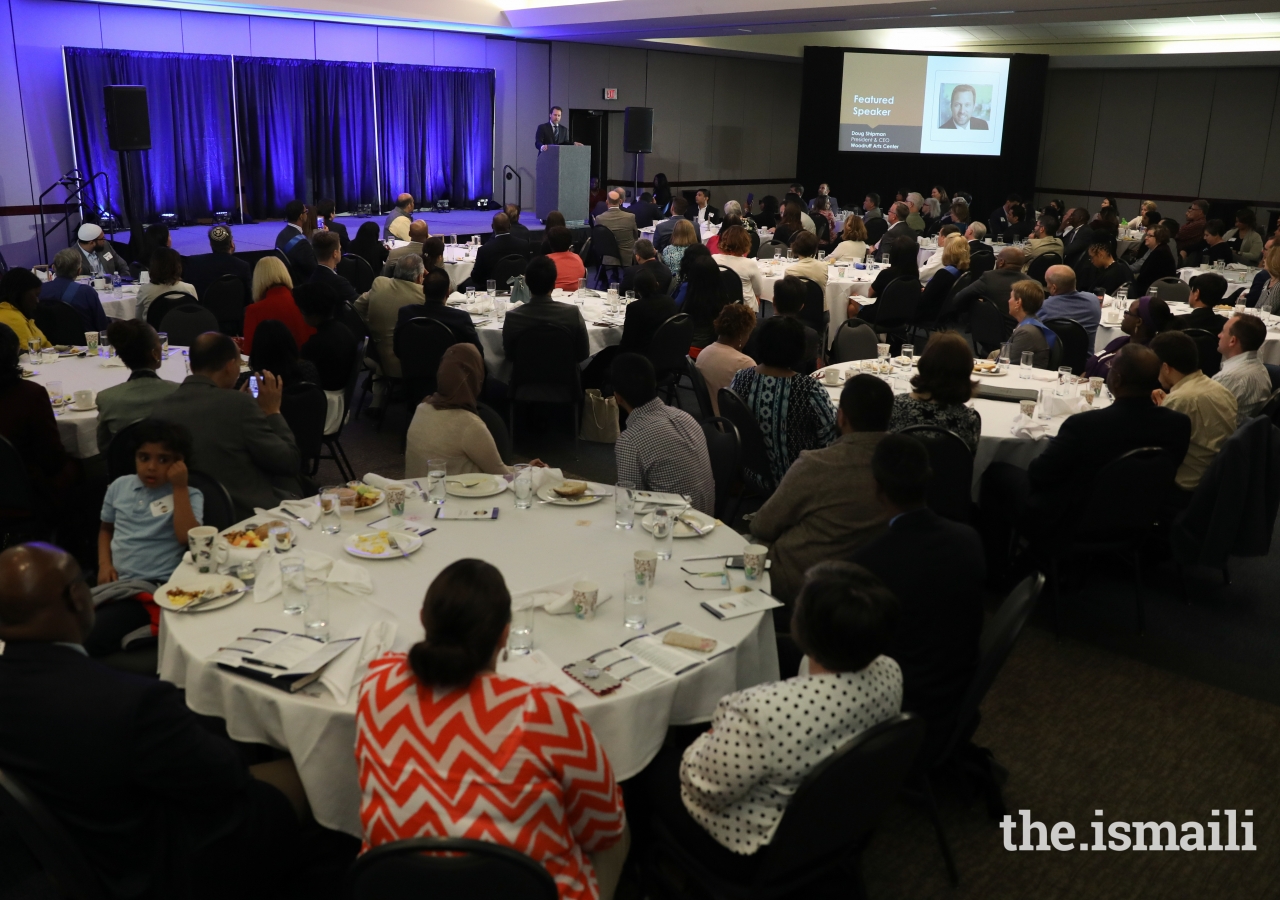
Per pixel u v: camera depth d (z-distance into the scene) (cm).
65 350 527
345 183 1441
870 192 1661
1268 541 400
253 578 260
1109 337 688
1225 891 254
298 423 432
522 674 211
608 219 1065
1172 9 999
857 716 185
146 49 1199
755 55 1759
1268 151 1552
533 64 1611
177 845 187
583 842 185
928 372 367
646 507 308
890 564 234
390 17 1332
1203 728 327
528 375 561
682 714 221
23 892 239
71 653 183
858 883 222
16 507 368
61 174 1148
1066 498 375
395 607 244
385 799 169
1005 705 337
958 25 1170
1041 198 1822
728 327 477
